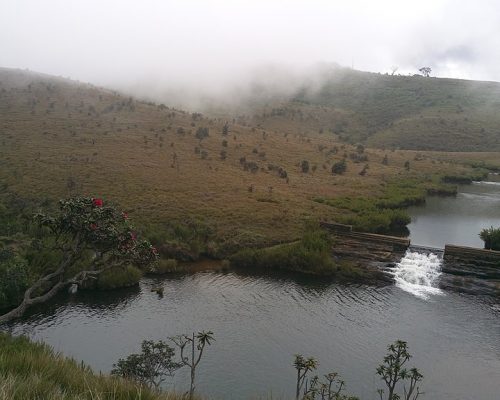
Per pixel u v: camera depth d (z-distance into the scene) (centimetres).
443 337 4259
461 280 5672
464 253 6394
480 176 15188
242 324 4434
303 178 11612
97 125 13350
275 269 6206
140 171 9850
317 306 4934
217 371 3556
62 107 14850
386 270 6044
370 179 12575
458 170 15575
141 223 7106
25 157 9969
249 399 3164
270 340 4116
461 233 8200
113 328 4275
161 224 7188
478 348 4075
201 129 13700
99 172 9456
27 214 6775
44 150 10606
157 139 12838
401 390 3375
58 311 4616
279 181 10869
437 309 4897
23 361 1066
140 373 2958
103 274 5256
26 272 4831
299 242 6656
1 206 7156
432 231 8325
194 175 10112
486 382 3544
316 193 10025
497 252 6234
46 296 1599
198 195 8688
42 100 15325
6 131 11819
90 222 1577
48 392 849
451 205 10794
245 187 9700
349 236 7344
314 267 6047
